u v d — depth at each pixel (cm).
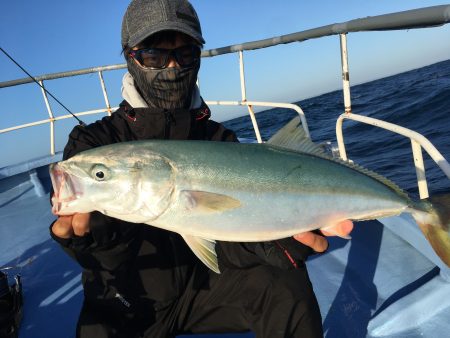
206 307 79
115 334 72
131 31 77
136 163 68
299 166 74
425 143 77
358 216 77
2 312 90
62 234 63
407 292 92
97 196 66
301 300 72
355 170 78
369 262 109
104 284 74
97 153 68
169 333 79
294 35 116
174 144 71
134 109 81
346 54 97
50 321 100
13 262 137
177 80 79
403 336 82
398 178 297
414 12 70
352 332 86
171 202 69
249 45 138
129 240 69
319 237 73
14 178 225
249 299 76
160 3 75
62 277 123
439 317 83
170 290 76
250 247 76
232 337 89
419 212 77
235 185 70
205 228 69
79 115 214
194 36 76
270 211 71
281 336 71
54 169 63
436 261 92
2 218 183
